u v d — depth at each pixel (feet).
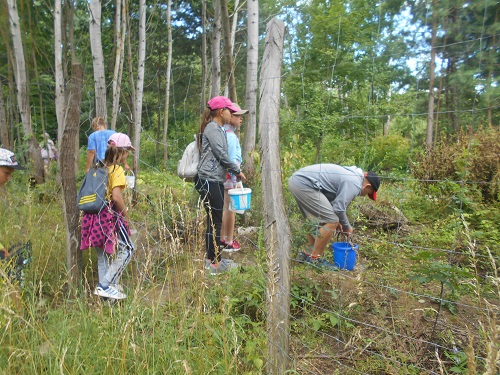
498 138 18.03
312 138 14.48
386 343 8.05
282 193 7.98
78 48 34.14
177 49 65.87
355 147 16.19
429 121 18.22
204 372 6.65
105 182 9.95
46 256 11.16
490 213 16.26
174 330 7.75
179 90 63.77
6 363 6.90
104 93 18.97
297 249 10.52
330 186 11.35
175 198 14.48
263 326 8.57
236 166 11.62
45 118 32.94
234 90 16.97
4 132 31.71
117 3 24.14
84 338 7.73
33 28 25.18
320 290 9.55
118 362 7.06
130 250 10.27
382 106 19.44
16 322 7.57
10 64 26.94
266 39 8.60
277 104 8.35
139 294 8.64
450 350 7.82
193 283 8.23
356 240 14.80
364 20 28.76
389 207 17.97
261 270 8.86
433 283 10.88
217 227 11.43
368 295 9.91
